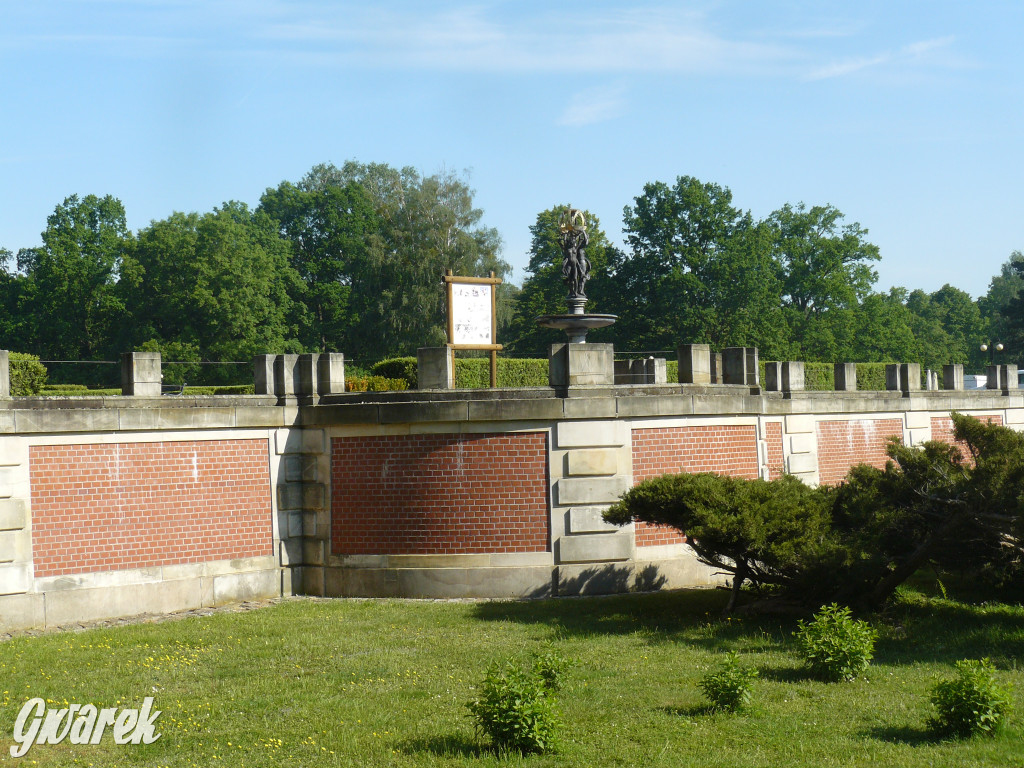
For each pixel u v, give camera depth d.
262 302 68.56
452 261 65.88
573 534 21.25
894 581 18.27
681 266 68.00
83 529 19.61
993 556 18.69
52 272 74.19
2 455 18.73
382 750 11.52
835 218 78.06
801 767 10.72
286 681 14.48
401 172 71.44
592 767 10.90
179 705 13.31
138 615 20.02
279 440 22.19
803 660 15.12
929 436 31.98
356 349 74.81
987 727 11.66
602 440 21.48
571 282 29.36
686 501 17.89
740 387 23.95
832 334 75.50
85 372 72.38
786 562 17.22
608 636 17.06
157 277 68.25
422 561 21.28
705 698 13.27
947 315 111.88
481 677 14.52
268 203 89.62
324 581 22.09
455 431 21.23
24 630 18.77
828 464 28.14
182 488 20.86
